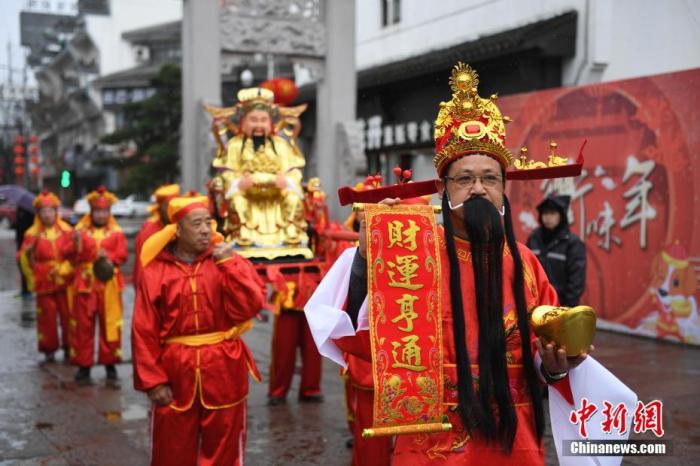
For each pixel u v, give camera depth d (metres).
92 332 7.82
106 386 7.59
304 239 7.07
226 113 7.15
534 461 2.75
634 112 9.05
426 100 15.75
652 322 9.03
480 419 2.66
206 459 4.22
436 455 2.71
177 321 4.16
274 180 6.92
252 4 11.89
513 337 2.79
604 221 9.53
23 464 5.27
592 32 12.45
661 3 12.37
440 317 2.67
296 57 12.39
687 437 5.54
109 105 38.59
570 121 9.88
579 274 7.01
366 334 2.73
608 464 2.83
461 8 15.68
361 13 19.41
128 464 5.27
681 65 12.12
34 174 42.91
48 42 50.72
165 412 4.14
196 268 4.24
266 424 6.23
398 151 16.78
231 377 4.21
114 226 7.96
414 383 2.61
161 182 24.31
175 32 38.56
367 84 16.12
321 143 12.69
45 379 7.93
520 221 10.68
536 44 12.53
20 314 12.41
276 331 6.78
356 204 2.68
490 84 14.34
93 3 41.19
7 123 54.91
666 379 7.16
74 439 5.83
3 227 37.38
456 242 2.81
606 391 2.83
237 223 6.88
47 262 8.68
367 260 2.63
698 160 8.38
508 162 2.83
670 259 8.76
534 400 2.78
